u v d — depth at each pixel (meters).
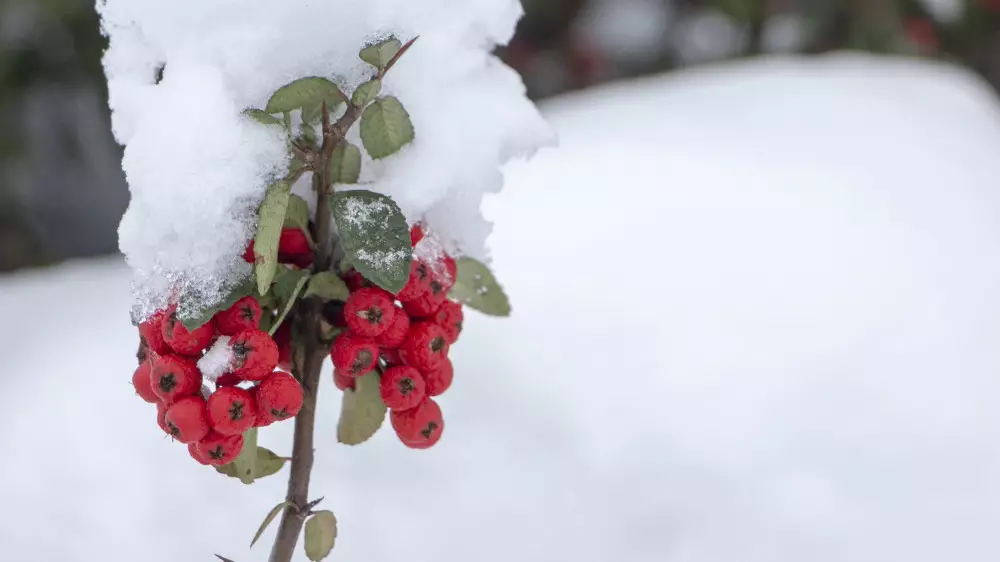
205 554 0.46
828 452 0.50
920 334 0.56
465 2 0.39
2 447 0.50
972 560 0.47
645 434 0.50
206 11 0.37
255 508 0.48
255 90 0.38
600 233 0.63
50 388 0.55
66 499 0.48
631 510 0.48
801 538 0.47
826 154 0.73
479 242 0.40
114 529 0.47
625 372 0.53
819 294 0.58
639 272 0.60
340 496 0.48
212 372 0.36
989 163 0.74
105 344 0.58
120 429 0.51
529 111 0.39
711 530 0.47
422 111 0.39
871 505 0.48
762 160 0.72
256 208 0.37
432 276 0.38
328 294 0.38
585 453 0.49
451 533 0.47
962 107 0.84
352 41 0.38
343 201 0.37
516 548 0.47
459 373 0.52
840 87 0.86
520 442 0.50
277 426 0.50
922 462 0.49
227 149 0.37
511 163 0.72
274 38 0.38
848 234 0.64
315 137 0.38
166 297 0.37
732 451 0.49
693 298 0.58
